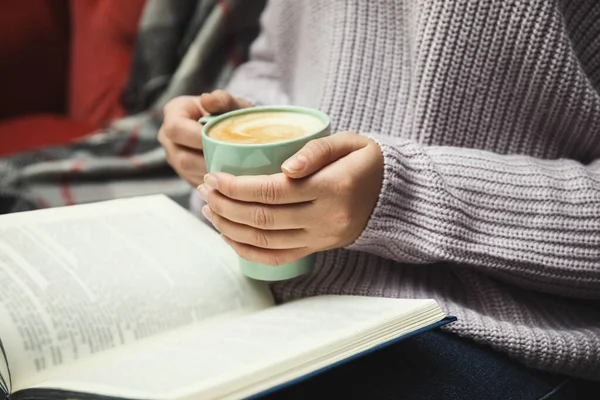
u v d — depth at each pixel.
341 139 0.52
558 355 0.55
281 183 0.49
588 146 0.65
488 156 0.60
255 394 0.42
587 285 0.61
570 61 0.59
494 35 0.59
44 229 0.62
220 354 0.45
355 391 0.53
